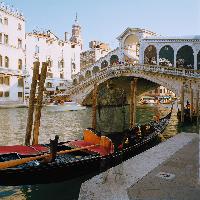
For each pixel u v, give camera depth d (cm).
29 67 5025
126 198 434
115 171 558
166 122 2289
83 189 470
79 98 4719
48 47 5378
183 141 861
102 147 1226
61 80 5628
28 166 916
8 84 4303
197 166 593
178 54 3875
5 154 1023
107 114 3766
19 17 4544
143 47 4106
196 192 455
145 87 4969
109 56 4969
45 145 1202
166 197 436
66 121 2948
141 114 3809
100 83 4381
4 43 4253
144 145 1475
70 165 1002
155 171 560
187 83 3266
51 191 986
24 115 3206
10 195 939
